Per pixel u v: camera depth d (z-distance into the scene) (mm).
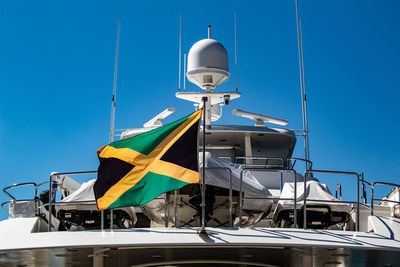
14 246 10469
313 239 10383
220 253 11328
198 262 12078
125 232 10531
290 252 11047
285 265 12352
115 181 10930
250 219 12367
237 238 10273
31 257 11273
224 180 11336
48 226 11734
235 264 12234
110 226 11766
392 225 10828
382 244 10375
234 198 11523
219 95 16188
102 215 10969
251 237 10312
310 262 11281
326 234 10562
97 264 11211
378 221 10961
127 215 12141
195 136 10922
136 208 13328
